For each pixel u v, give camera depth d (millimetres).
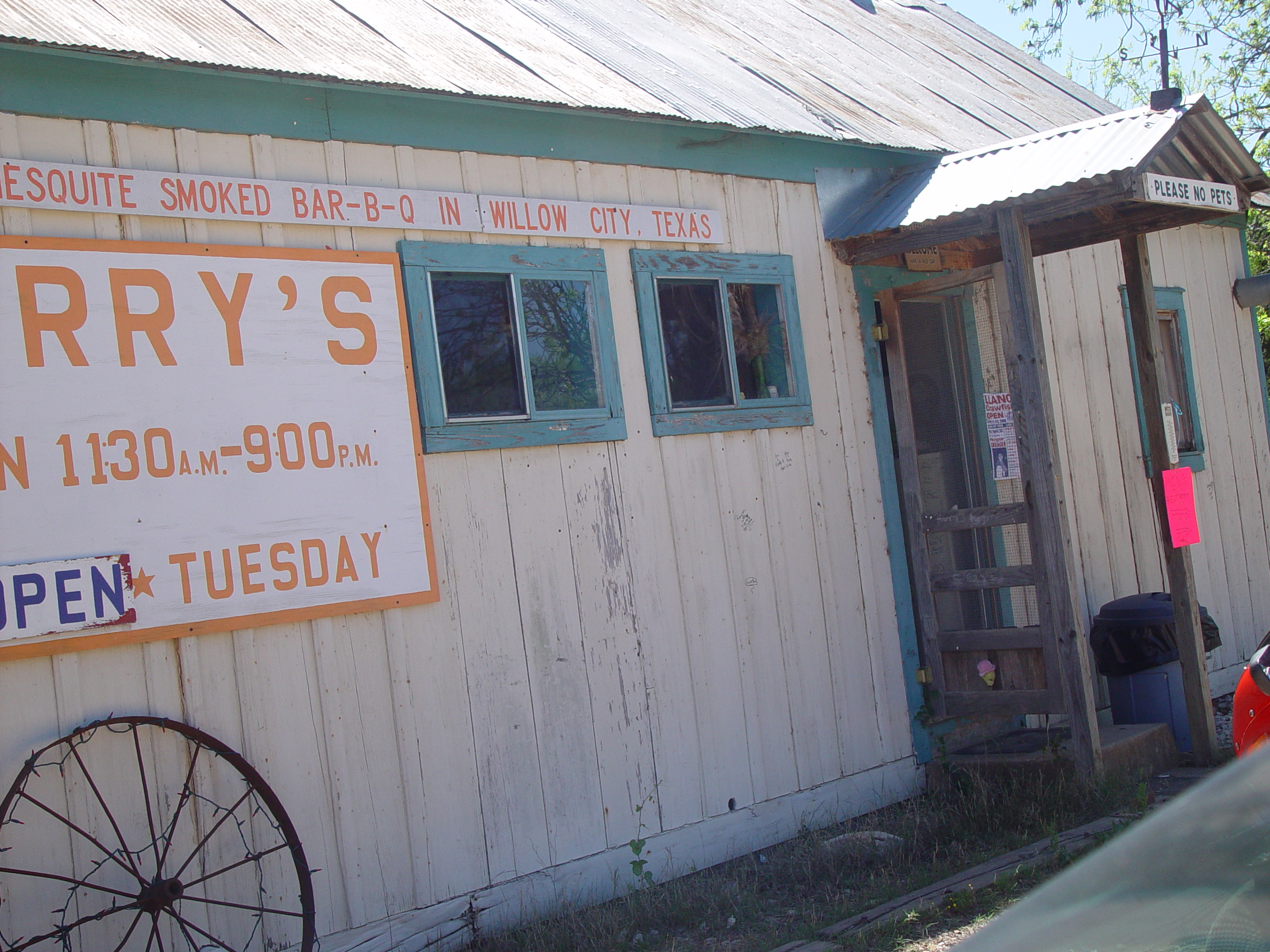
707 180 6422
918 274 7562
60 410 4219
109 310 4352
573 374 5699
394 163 5172
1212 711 7875
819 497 6695
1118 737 6852
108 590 4234
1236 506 10406
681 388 6172
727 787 5992
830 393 6867
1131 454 9242
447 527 5152
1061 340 8742
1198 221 7020
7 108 4227
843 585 6727
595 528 5664
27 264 4199
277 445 4684
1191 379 10055
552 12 7398
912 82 9359
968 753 7090
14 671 4062
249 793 4430
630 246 6008
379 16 6047
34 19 4379
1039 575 6598
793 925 4973
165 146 4555
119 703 4254
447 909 4930
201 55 4586
